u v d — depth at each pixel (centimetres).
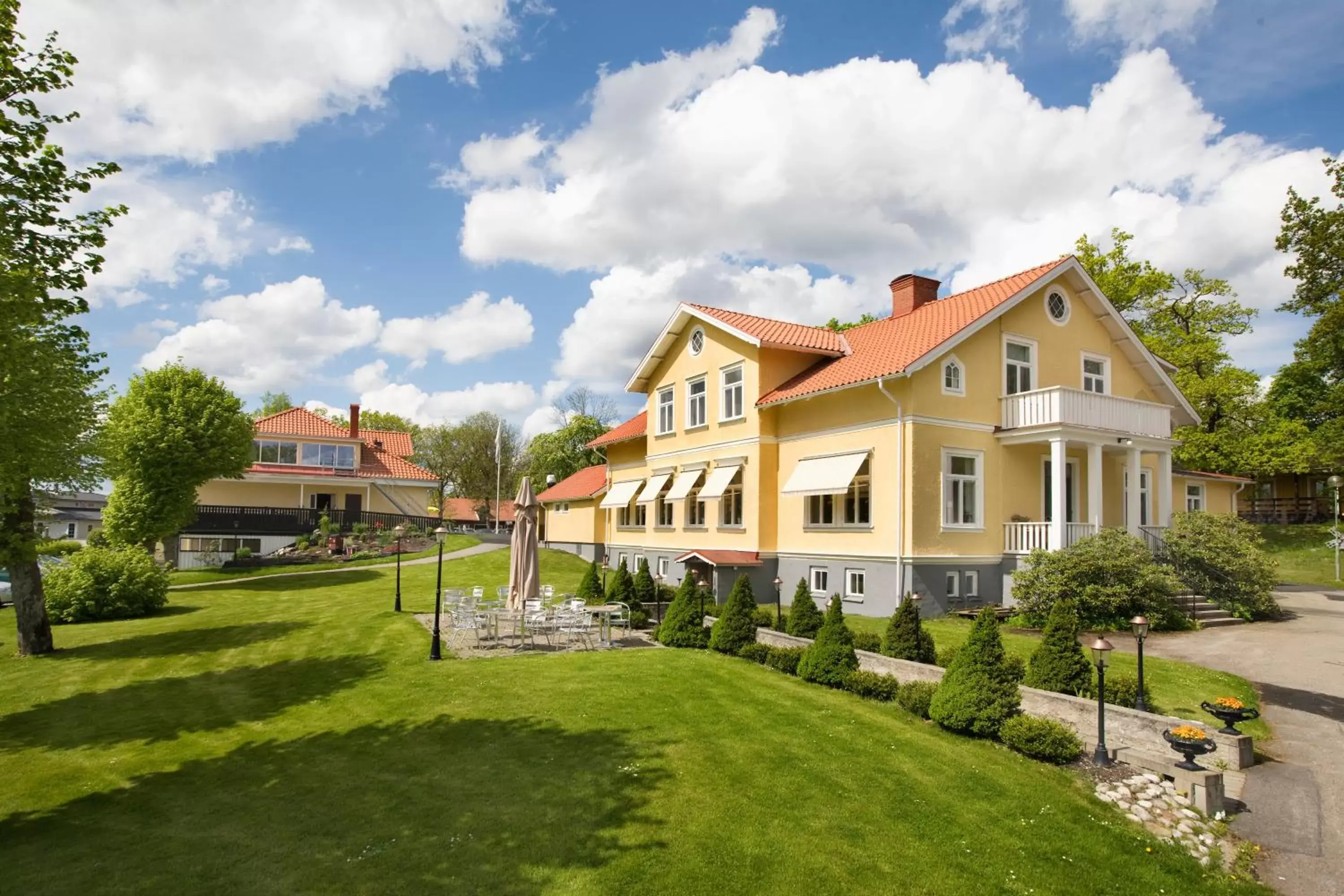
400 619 2231
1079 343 2445
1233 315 4253
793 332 2645
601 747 1059
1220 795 893
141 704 1366
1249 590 2123
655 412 3197
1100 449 2156
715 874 721
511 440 9494
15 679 1620
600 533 4009
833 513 2334
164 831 823
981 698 1109
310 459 5381
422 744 1083
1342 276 3000
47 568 2939
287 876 719
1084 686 1158
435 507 8012
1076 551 1945
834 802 883
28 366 1133
